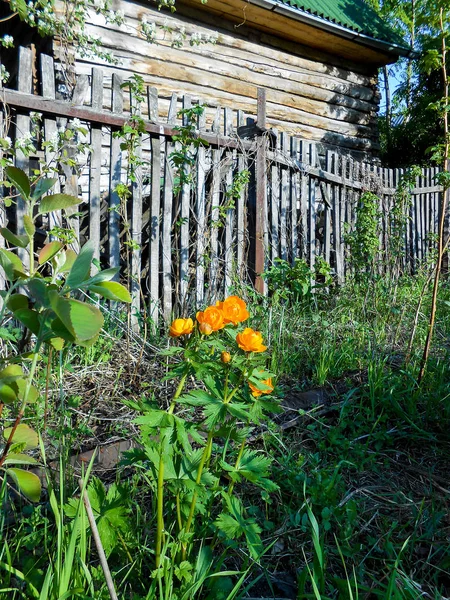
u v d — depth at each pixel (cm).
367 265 570
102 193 568
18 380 119
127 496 149
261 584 170
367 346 393
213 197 442
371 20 964
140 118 369
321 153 684
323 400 308
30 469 200
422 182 777
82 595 125
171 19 730
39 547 166
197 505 148
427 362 356
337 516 196
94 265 357
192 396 142
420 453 266
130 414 267
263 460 157
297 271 473
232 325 155
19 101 327
